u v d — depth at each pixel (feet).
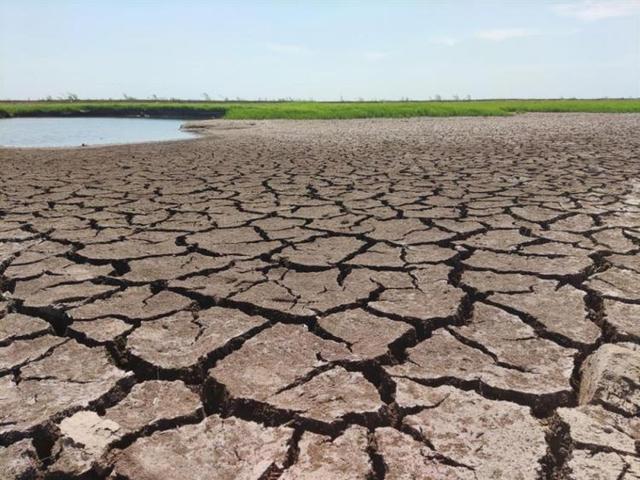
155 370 5.58
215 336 6.25
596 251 9.34
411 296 7.42
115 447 4.35
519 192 15.29
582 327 6.38
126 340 6.22
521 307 6.99
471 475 3.93
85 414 4.70
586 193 14.97
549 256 9.15
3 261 9.25
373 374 5.58
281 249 9.84
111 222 12.20
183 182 18.26
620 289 7.51
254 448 4.30
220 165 23.20
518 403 4.88
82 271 8.72
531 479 3.89
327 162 23.81
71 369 5.53
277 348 5.97
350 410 4.72
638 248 9.47
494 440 4.32
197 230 11.37
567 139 35.55
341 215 12.62
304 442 4.39
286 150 30.09
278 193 15.78
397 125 57.77
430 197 14.75
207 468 4.08
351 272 8.48
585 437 4.25
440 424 4.53
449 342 6.06
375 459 4.19
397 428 4.62
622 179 17.51
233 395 5.03
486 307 7.04
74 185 17.84
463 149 29.35
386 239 10.39
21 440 4.34
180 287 7.90
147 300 7.43
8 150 32.17
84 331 6.44
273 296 7.48
